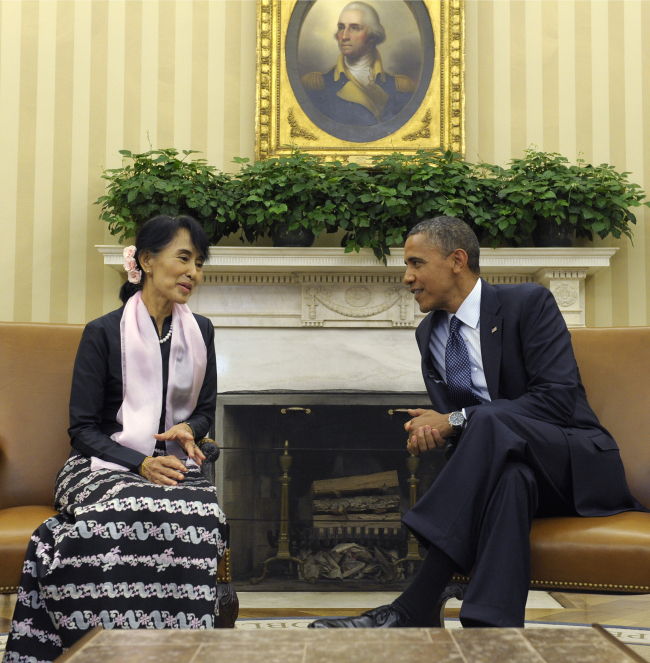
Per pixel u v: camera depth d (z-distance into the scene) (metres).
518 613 1.43
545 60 4.00
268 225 3.69
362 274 3.73
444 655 0.84
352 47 3.95
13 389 2.12
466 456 1.59
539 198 3.57
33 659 1.54
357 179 3.58
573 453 1.73
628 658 0.82
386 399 3.34
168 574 1.60
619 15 4.00
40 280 3.88
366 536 3.19
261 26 3.94
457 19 3.93
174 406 2.05
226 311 3.79
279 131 3.90
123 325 2.03
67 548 1.55
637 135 3.95
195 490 1.72
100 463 1.84
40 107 3.94
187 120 3.97
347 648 0.86
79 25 3.98
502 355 1.94
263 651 0.85
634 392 2.03
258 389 3.76
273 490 3.27
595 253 3.59
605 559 1.51
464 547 1.54
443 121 3.89
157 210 3.61
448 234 2.01
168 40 4.00
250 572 3.22
